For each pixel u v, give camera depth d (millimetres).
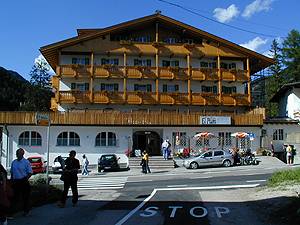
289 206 11984
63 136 42719
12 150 41781
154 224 10742
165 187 22281
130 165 39594
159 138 46438
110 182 27156
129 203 15109
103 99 46906
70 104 47625
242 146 45344
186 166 36906
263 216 11836
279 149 46219
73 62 48594
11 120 41594
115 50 48312
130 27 48969
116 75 47625
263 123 45750
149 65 50031
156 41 48781
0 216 9648
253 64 54312
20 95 81938
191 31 49656
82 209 13391
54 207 13836
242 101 49812
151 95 47875
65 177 13938
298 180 18312
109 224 10656
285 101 54781
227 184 22719
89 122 42688
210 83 50906
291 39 72875
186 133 44531
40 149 42062
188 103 48375
